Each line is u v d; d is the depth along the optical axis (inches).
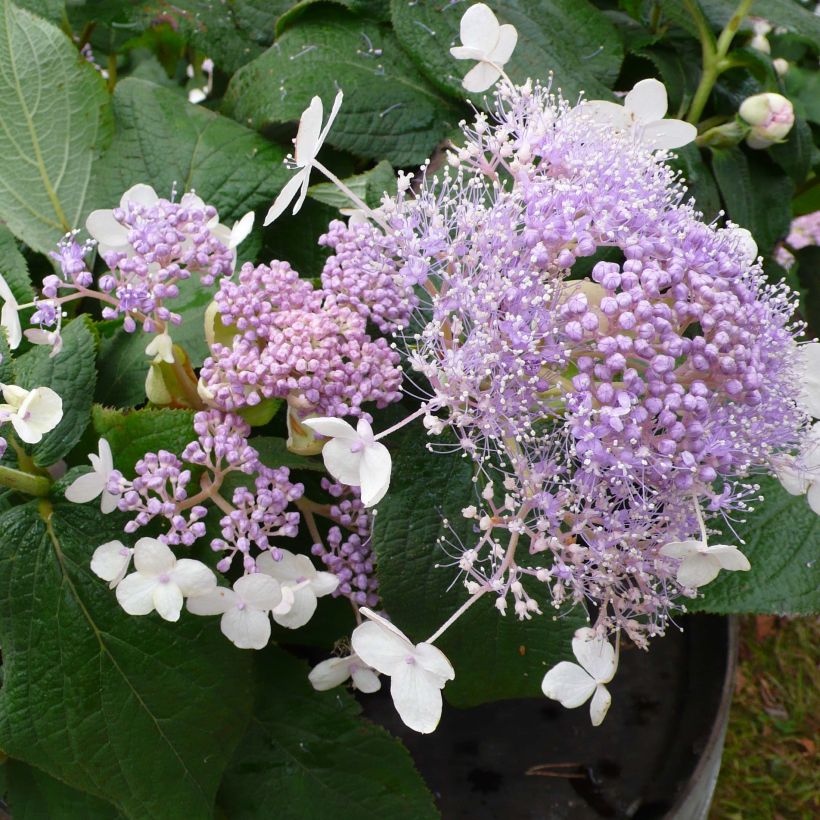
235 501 11.9
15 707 12.3
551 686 11.1
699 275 11.0
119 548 11.6
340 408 11.7
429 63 17.3
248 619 11.8
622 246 11.3
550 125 12.1
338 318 11.9
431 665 10.6
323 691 15.4
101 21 19.9
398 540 13.0
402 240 12.1
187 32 19.5
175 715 12.8
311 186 16.4
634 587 12.1
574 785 17.8
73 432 13.0
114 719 12.6
